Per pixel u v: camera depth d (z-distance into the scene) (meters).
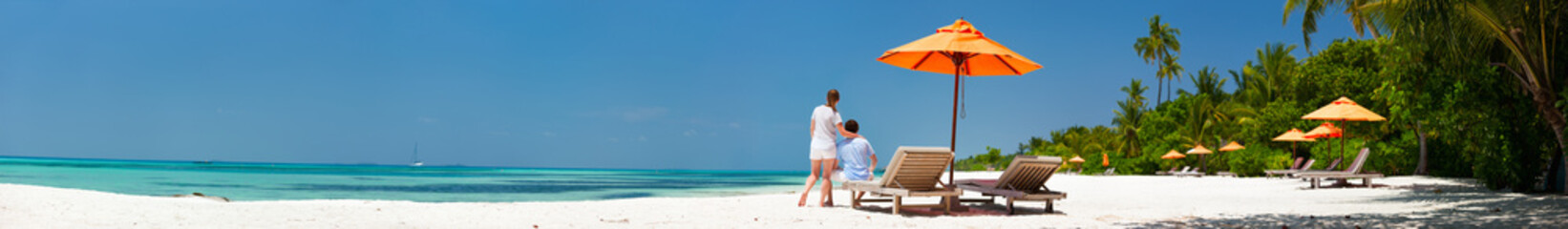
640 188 24.80
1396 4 12.09
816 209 8.31
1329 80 28.97
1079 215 7.96
